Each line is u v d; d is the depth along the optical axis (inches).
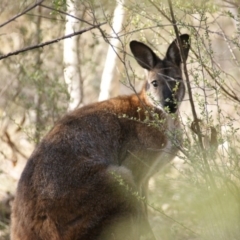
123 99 492.1
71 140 446.3
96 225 420.5
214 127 403.5
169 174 534.9
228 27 617.3
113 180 429.1
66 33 653.9
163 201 490.9
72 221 416.8
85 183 425.7
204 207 405.4
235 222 401.4
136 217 433.7
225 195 399.5
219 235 402.3
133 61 644.1
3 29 704.4
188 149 400.8
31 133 589.9
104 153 458.6
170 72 497.0
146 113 446.0
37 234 409.4
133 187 439.2
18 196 421.4
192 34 423.2
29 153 654.5
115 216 425.4
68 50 652.7
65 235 414.6
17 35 738.2
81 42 786.2
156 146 481.7
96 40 687.7
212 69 419.8
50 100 605.6
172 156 494.3
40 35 659.4
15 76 665.0
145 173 483.8
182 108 653.3
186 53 472.7
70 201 417.7
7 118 671.1
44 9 713.6
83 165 432.5
